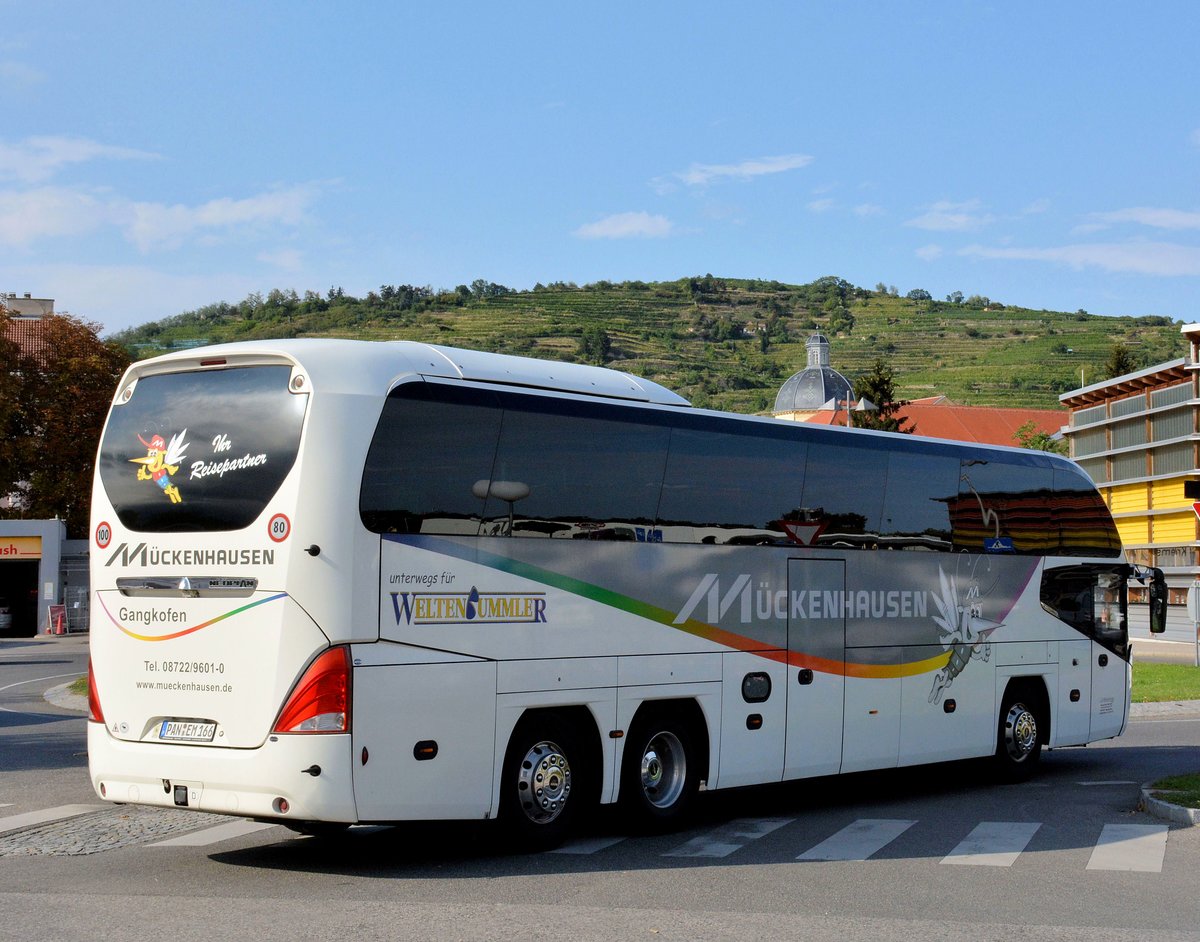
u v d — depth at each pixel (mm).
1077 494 16719
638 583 11250
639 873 9594
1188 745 18906
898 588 13977
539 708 10469
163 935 7438
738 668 12125
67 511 63344
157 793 9492
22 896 8578
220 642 9273
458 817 9695
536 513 10438
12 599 59094
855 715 13344
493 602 10039
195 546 9445
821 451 13234
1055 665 16047
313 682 8953
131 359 65812
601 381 11461
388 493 9422
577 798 10750
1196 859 10242
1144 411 69750
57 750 17734
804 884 9203
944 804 13609
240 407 9469
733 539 12180
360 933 7520
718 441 12141
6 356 62812
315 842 10930
